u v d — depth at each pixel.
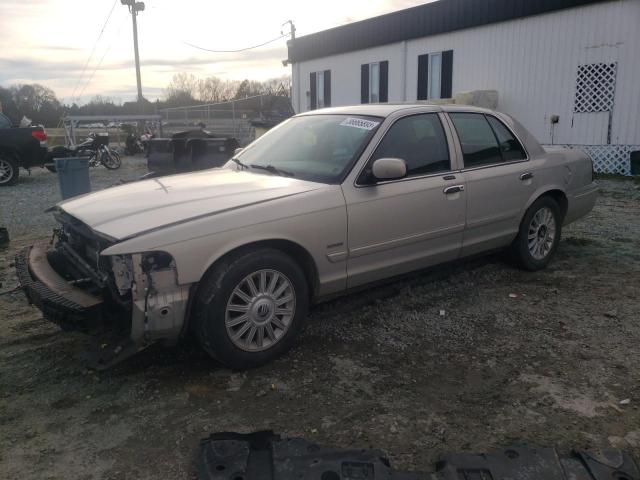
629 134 12.84
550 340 3.99
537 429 2.93
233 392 3.32
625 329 4.16
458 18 16.06
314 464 2.55
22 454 2.77
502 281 5.23
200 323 3.34
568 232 7.22
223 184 4.01
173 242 3.14
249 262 3.39
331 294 3.99
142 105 32.62
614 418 3.03
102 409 3.16
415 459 2.71
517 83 14.98
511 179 4.97
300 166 4.22
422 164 4.35
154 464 2.69
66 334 4.17
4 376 3.54
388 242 4.11
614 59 12.88
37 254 4.12
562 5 13.54
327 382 3.42
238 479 2.45
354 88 20.58
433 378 3.47
